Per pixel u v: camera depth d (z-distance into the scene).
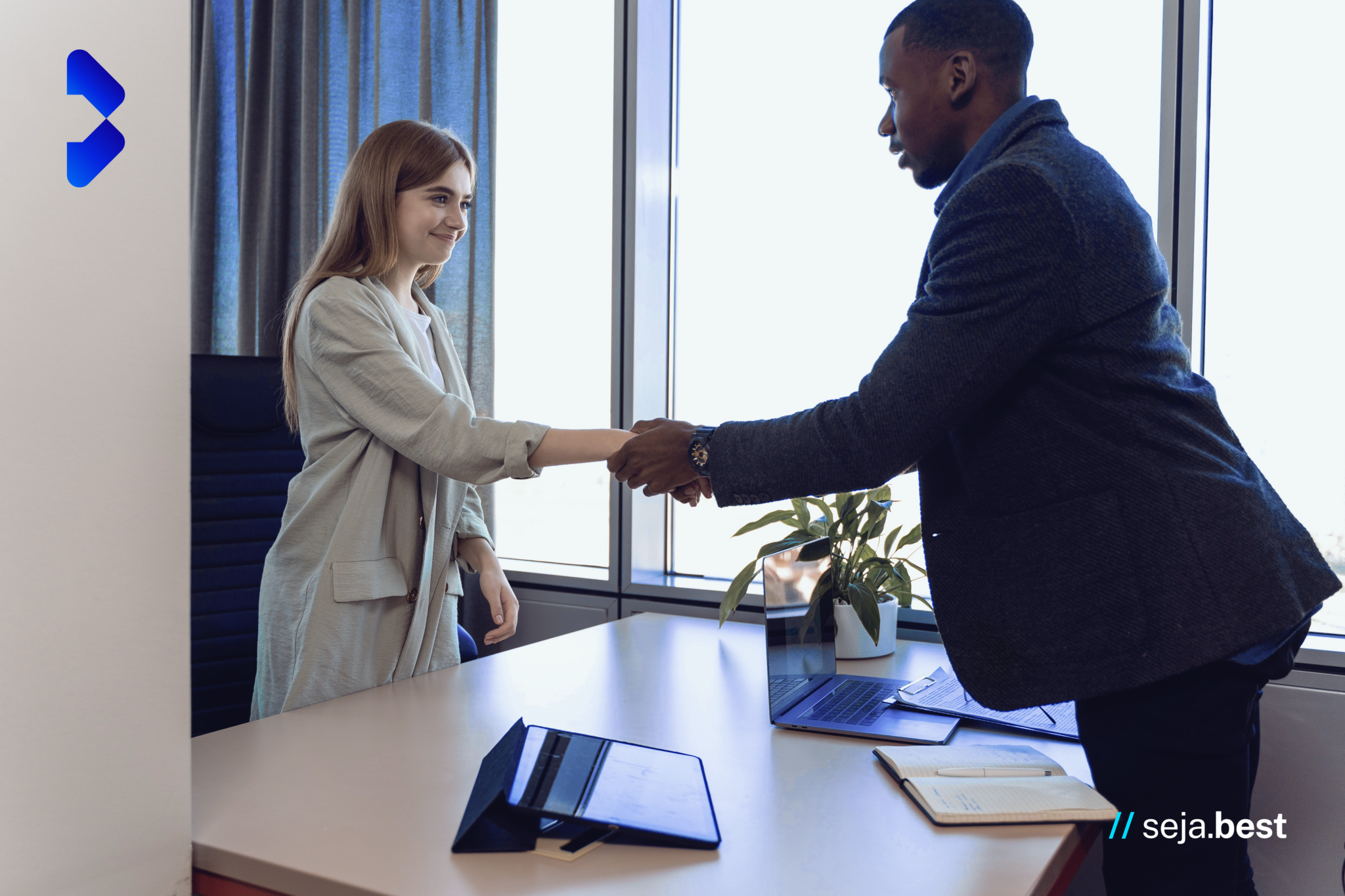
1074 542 0.86
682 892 0.68
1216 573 0.81
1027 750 0.99
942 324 0.88
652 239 2.24
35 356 0.64
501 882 0.69
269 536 1.95
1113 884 0.90
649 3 2.20
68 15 0.65
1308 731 1.54
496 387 2.53
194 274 2.81
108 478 0.69
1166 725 0.84
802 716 1.15
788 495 0.98
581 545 2.44
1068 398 0.88
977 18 1.00
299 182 2.65
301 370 1.44
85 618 0.68
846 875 0.71
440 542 1.49
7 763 0.63
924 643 1.72
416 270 1.58
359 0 2.50
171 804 0.74
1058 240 0.84
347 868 0.71
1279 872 1.57
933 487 0.98
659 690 1.28
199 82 2.85
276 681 1.41
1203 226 1.68
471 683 1.31
